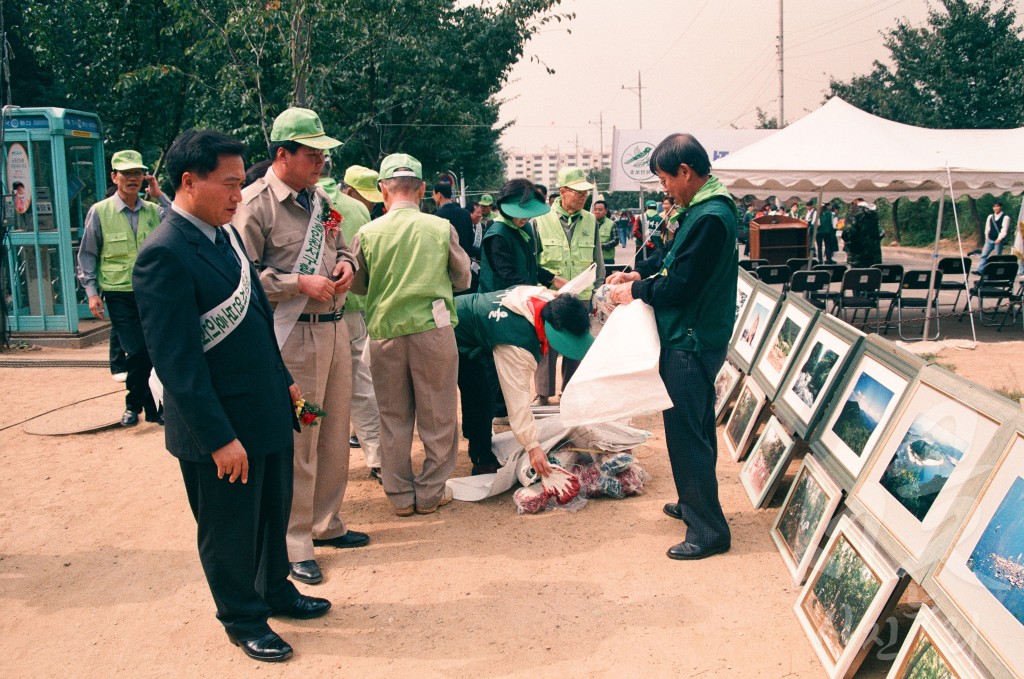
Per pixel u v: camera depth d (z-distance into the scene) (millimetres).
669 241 4082
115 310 5992
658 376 3621
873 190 11523
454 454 4418
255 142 12977
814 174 9273
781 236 17000
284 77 12586
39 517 4422
